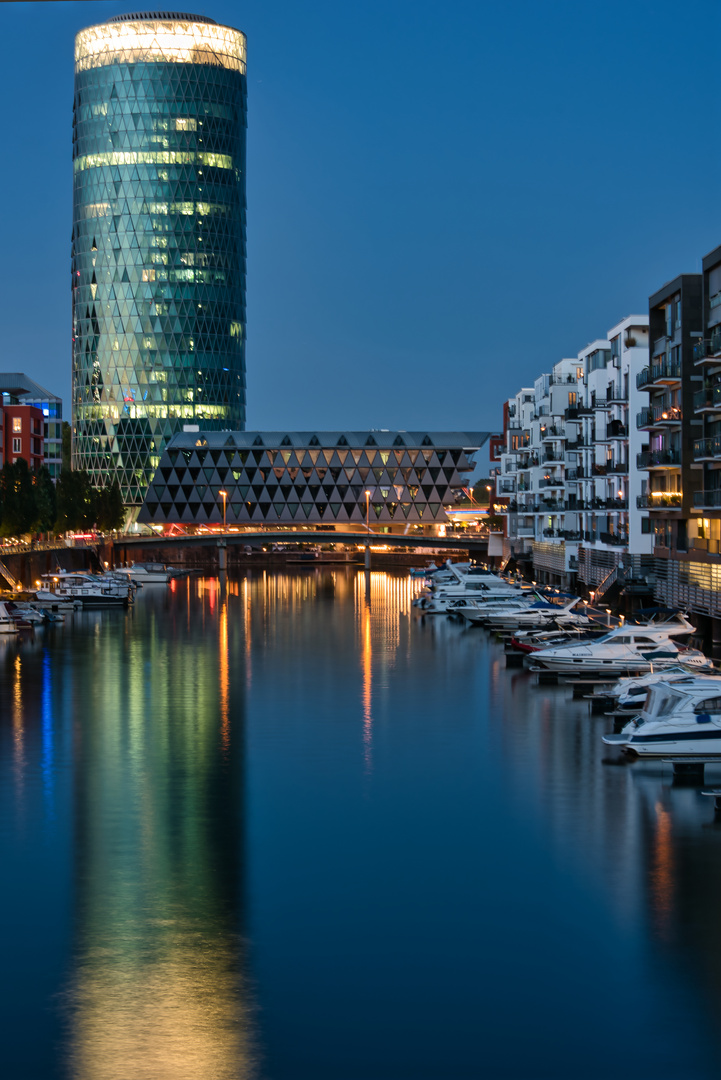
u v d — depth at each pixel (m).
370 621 119.44
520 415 169.12
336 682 76.38
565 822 42.12
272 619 122.62
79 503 194.50
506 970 30.14
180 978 29.92
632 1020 27.69
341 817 43.38
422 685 74.44
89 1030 27.39
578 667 73.56
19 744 56.59
